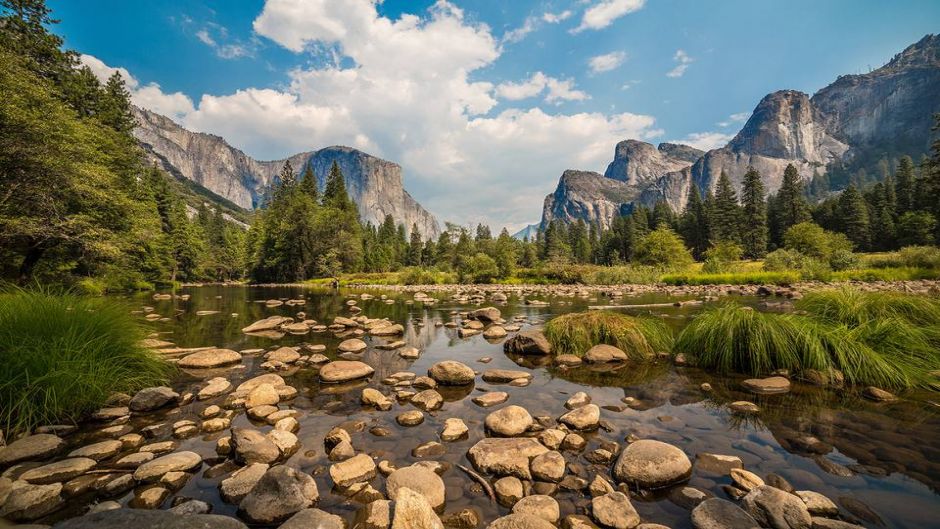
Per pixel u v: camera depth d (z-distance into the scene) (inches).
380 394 211.3
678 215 4434.1
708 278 1314.0
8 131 514.6
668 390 226.5
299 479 120.0
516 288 1393.9
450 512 113.2
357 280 2161.7
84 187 610.2
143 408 195.3
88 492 120.5
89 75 999.6
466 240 3075.8
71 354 193.5
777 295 863.7
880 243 2837.1
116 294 1048.8
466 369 250.8
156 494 118.7
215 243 3284.9
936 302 276.1
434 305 772.0
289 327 466.9
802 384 230.1
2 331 183.2
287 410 197.5
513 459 138.4
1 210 553.0
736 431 165.8
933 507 109.5
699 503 111.6
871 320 262.1
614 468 133.6
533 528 97.9
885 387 215.9
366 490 120.9
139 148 1145.4
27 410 167.0
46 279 753.0
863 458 139.6
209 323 518.6
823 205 3464.6
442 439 163.5
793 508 104.9
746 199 3240.7
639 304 696.4
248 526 108.3
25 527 100.7
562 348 327.9
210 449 154.8
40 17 808.9
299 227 2354.8
